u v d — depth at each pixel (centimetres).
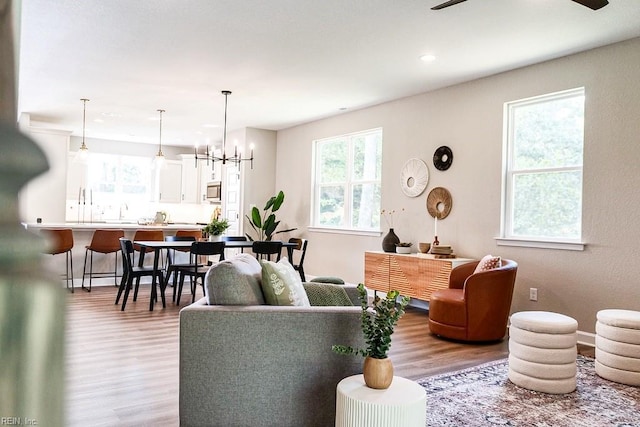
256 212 788
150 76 539
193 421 230
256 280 261
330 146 764
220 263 247
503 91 507
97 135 970
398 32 402
